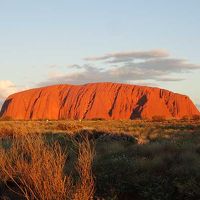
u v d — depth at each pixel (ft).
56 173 26.40
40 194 25.95
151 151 45.70
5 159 32.76
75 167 31.17
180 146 49.06
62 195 25.93
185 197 28.91
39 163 28.50
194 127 123.34
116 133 63.10
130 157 42.06
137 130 104.78
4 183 30.63
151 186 31.17
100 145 52.08
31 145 32.27
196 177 32.42
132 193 30.30
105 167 34.86
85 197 25.46
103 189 30.19
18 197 28.40
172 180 32.65
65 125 110.63
